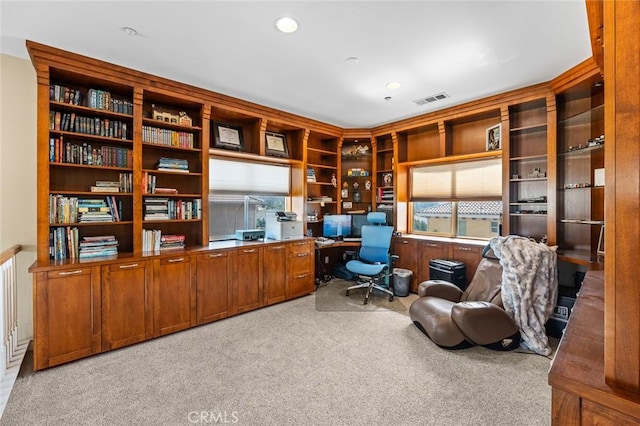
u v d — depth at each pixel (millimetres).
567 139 3391
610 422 707
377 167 5344
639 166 686
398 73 3035
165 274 3025
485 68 2932
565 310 2910
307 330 3160
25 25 2242
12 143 2752
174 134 3414
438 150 4645
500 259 2926
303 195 4688
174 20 2188
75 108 2777
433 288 3268
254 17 2148
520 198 3756
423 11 2078
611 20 732
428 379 2268
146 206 3215
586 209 3271
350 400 2031
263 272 3844
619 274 716
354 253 5250
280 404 1993
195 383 2223
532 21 2180
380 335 3037
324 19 2174
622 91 712
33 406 1970
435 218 4863
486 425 1796
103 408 1952
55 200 2699
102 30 2307
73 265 2529
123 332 2768
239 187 4297
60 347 2471
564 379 779
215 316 3383
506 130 3621
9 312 2539
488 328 2553
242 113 3889
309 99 3793
